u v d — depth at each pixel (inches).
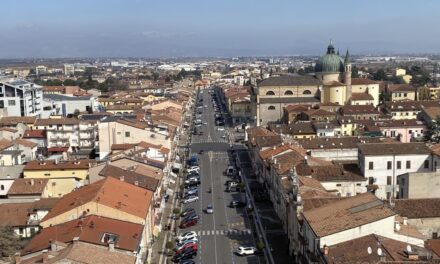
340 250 3385.8
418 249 3331.7
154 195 5241.1
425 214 4158.5
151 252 4726.9
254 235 5344.5
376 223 3508.9
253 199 6619.1
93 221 3991.1
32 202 5428.2
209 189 7170.3
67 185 6338.6
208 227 5634.8
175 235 5423.2
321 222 3764.8
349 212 3767.2
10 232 4618.6
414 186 4995.1
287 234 5103.3
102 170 5511.8
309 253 3860.7
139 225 4188.0
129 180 5388.8
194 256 4803.2
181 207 6392.7
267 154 6998.0
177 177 7864.2
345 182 5605.3
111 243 3506.4
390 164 5994.1
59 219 4237.2
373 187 5625.0
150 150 7032.5
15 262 3496.6
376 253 3211.1
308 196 4670.3
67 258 3006.9
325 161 6373.0
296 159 6205.7
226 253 4881.9
